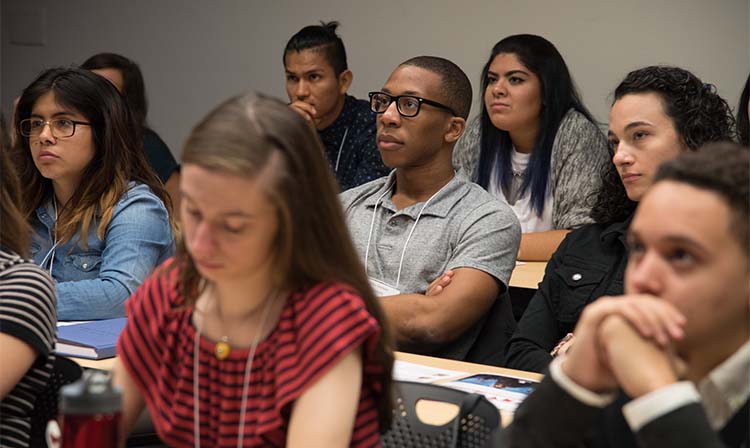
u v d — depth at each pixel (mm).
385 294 3459
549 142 4809
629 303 1366
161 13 7105
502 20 5910
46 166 3400
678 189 1345
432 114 3523
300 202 1530
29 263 2129
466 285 3359
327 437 1527
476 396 1920
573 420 1416
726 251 1320
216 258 1492
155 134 5938
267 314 1618
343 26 6426
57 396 2168
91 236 3449
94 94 3434
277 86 6750
